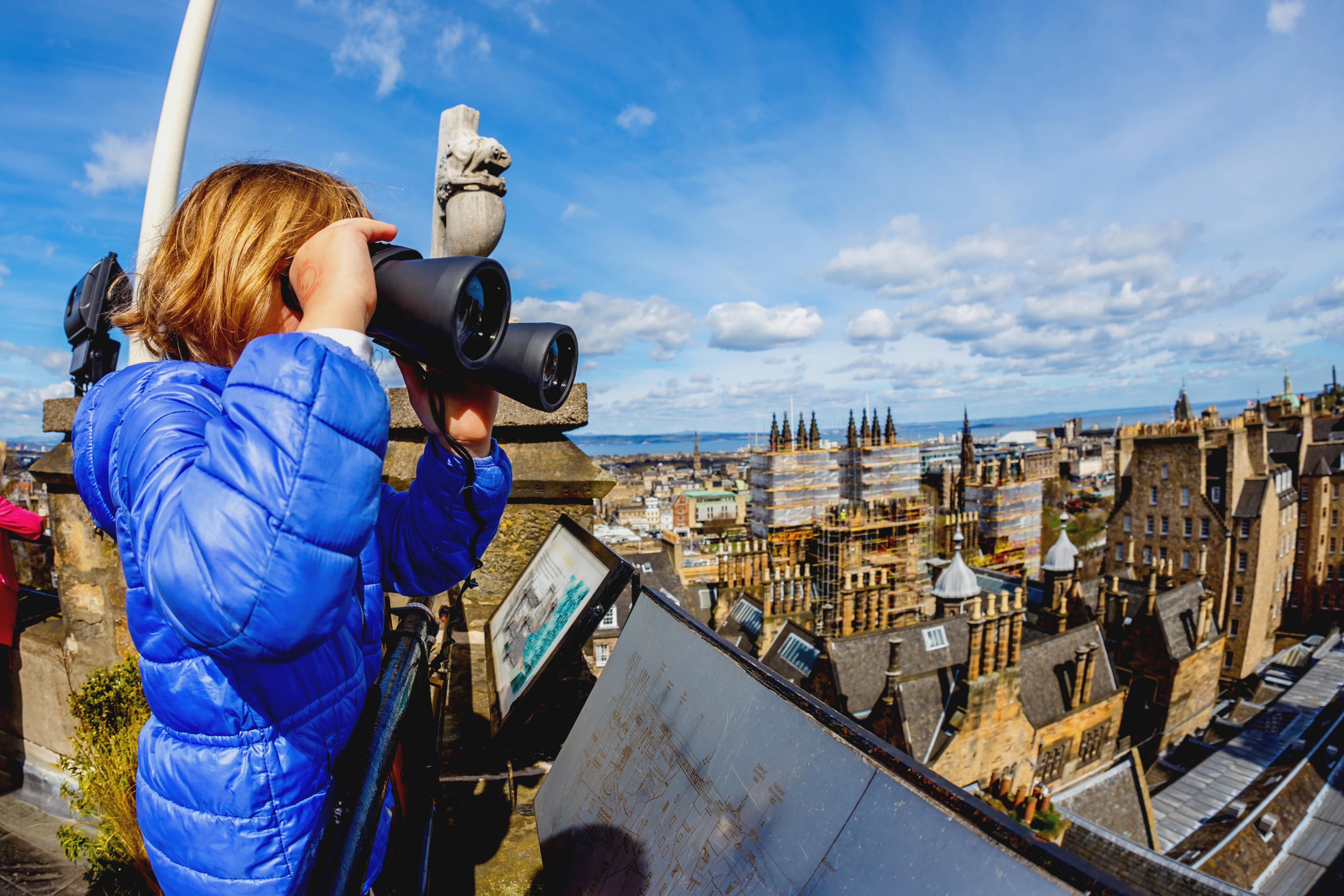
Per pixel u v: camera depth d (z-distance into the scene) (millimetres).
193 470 779
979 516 102500
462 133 3494
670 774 1357
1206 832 33562
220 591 724
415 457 3564
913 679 32500
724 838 1140
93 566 3879
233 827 957
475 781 2838
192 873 981
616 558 2051
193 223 1038
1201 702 45688
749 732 1196
